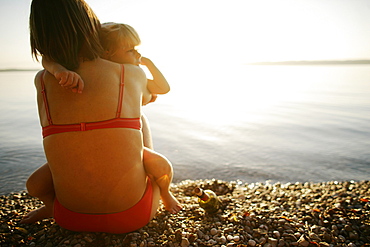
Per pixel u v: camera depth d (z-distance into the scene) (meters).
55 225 2.47
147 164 2.20
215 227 2.51
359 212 2.89
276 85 35.19
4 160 6.26
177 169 6.06
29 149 7.12
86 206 2.00
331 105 16.89
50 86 1.82
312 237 2.37
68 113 1.79
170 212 2.73
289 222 2.64
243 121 11.73
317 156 7.03
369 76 54.31
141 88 2.07
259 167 6.25
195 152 7.27
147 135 2.43
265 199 3.85
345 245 2.28
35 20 1.72
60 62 1.77
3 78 63.44
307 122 11.55
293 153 7.25
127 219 2.11
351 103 17.69
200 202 2.76
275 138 8.83
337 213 2.85
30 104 16.72
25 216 2.63
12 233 2.38
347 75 60.06
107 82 1.83
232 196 3.91
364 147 7.77
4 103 17.30
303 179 5.63
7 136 8.52
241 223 2.59
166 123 11.20
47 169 2.15
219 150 7.45
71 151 1.82
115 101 1.84
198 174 5.82
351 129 10.14
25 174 5.45
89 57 1.82
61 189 1.96
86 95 1.79
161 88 2.38
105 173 1.88
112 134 1.83
